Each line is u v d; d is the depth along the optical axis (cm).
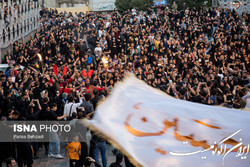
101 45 2950
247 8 4138
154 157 315
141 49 2730
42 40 2903
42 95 1367
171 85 1516
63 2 6272
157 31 3406
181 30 3591
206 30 3669
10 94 1320
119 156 827
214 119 335
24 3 3269
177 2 4900
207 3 4900
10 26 2797
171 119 336
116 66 2191
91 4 5900
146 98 366
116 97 366
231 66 2266
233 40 3130
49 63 2389
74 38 3197
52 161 1166
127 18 3888
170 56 2616
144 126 335
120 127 332
